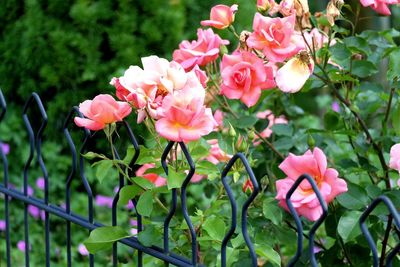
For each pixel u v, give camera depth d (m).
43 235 5.07
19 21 5.26
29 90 5.25
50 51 5.12
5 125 5.39
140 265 2.28
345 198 2.27
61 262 4.89
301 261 2.54
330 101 5.70
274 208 2.29
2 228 5.04
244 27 5.23
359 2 2.59
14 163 5.46
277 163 2.79
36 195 5.33
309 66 2.27
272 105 3.15
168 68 2.06
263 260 2.91
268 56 2.29
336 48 2.51
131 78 2.09
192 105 1.99
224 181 2.05
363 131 2.87
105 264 4.54
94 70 5.07
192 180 2.77
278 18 2.27
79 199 5.26
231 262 2.23
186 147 2.20
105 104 2.08
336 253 2.53
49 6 5.12
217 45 2.50
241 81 2.33
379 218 2.41
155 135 2.24
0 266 4.79
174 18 5.05
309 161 2.06
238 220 2.35
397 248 1.82
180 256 2.21
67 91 5.17
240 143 2.38
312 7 7.02
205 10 5.23
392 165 2.11
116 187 5.34
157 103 2.07
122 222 5.12
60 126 5.30
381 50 2.79
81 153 2.45
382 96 2.75
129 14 5.05
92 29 5.07
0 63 5.33
